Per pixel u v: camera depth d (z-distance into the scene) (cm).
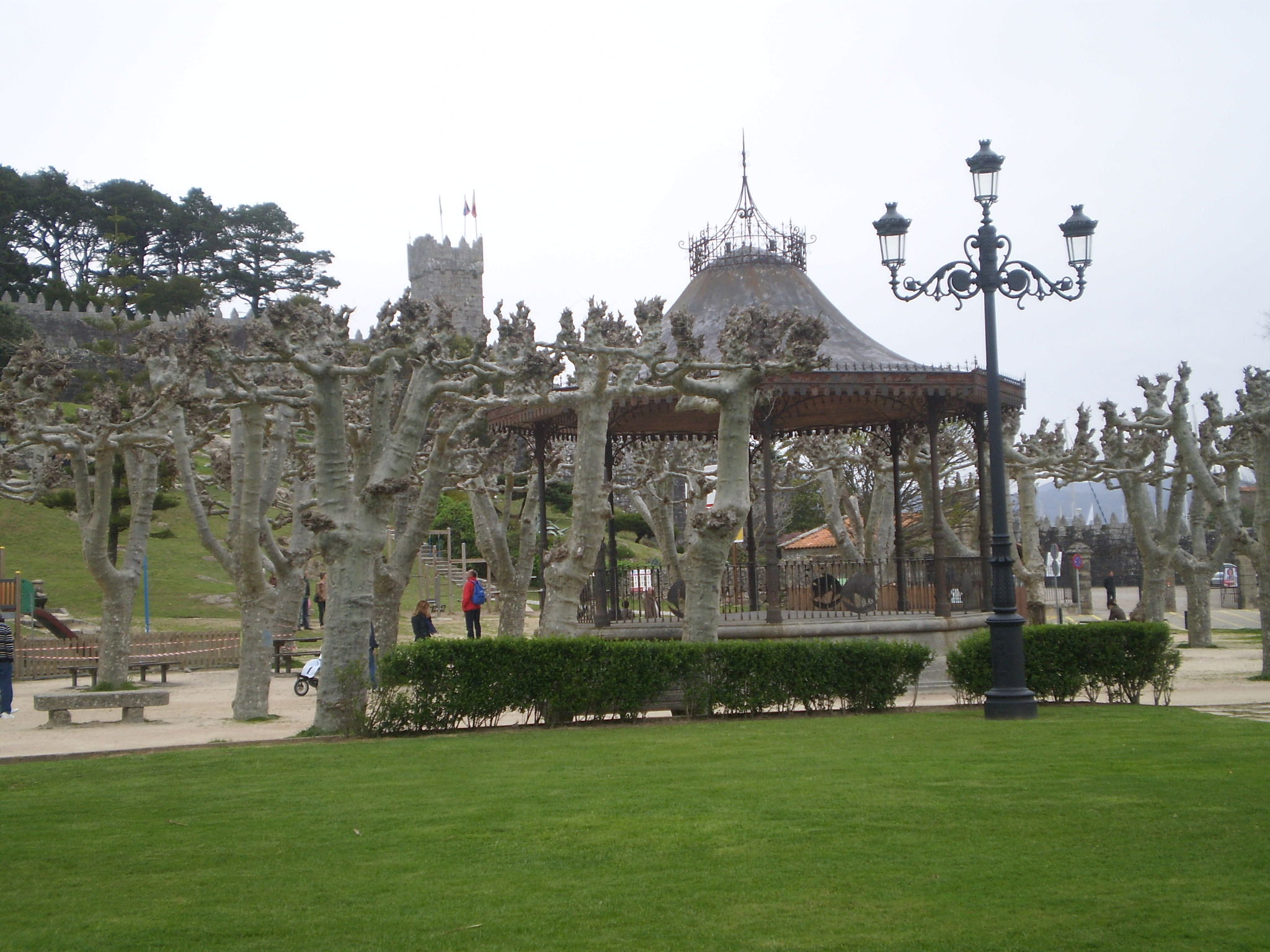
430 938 705
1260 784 1123
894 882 804
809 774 1210
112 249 9719
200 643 3591
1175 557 3800
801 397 2342
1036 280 1839
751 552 2877
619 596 2889
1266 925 704
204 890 816
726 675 1798
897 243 1889
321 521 1702
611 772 1247
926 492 3378
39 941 709
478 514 2939
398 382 2750
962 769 1221
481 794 1135
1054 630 1911
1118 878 808
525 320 1858
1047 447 3775
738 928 713
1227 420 2714
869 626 2317
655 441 3172
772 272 2822
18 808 1121
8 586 3916
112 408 2555
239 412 2219
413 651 1672
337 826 1006
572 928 717
